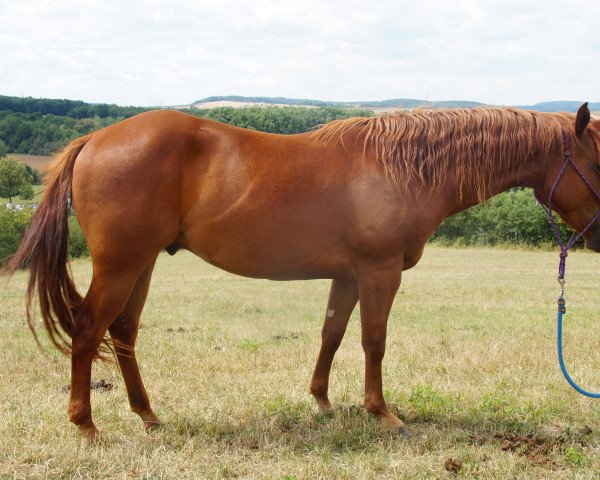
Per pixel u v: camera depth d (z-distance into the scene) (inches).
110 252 154.1
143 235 154.0
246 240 158.9
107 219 152.5
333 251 163.5
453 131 168.6
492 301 470.9
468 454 151.6
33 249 158.2
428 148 165.8
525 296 505.0
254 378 225.1
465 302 464.8
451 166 168.4
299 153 162.9
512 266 869.8
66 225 160.4
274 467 145.0
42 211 159.6
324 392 185.9
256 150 160.1
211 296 513.7
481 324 354.3
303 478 137.4
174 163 154.6
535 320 370.0
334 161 162.6
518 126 172.1
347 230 161.6
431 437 164.4
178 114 161.5
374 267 163.8
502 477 140.0
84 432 159.0
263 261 161.9
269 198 157.1
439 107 179.8
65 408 184.5
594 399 198.5
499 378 223.3
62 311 161.3
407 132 165.6
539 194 180.1
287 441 164.1
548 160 173.3
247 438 163.3
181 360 255.3
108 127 163.0
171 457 150.5
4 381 218.1
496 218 1275.8
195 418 177.3
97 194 153.0
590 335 309.1
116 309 157.5
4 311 414.6
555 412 186.4
